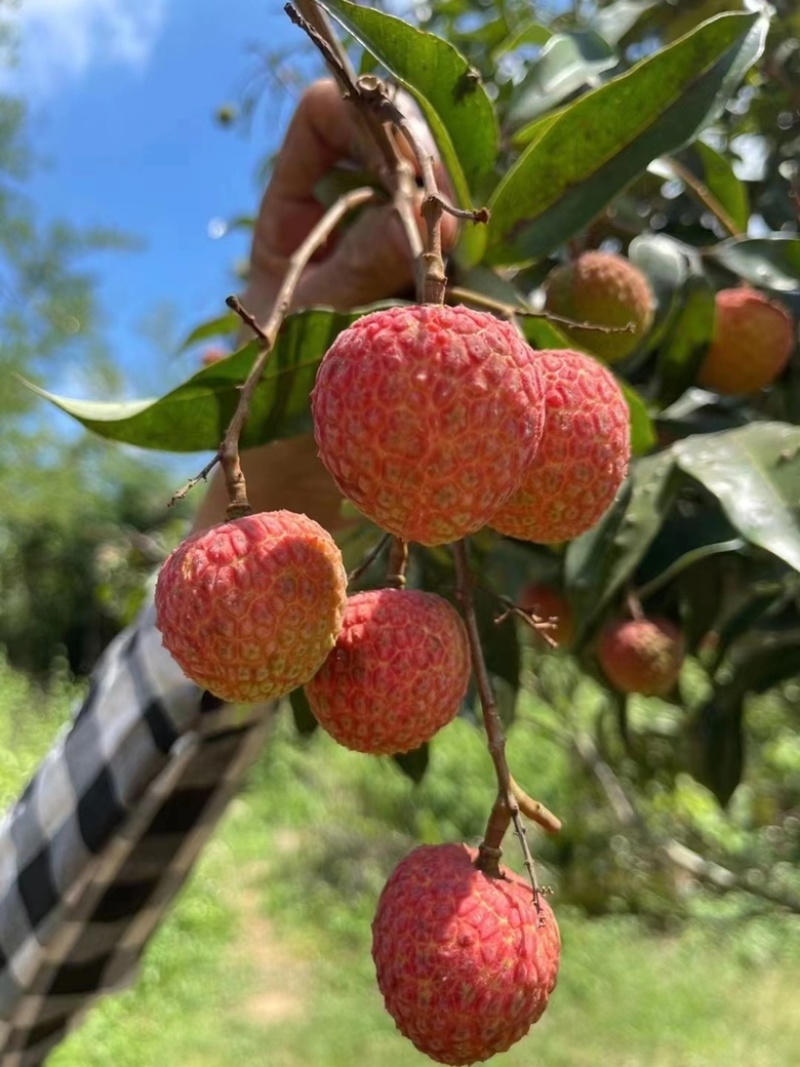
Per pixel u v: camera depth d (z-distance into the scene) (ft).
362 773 3.84
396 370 0.43
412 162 0.68
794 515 0.60
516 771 3.29
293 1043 2.52
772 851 2.05
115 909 0.87
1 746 3.84
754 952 2.75
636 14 0.89
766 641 1.00
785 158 1.01
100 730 0.84
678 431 0.82
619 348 0.73
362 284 0.67
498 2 1.08
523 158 0.62
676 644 0.82
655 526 0.67
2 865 0.88
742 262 0.82
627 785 2.08
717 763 1.02
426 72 0.60
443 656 0.52
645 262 0.81
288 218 0.79
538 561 0.86
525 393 0.44
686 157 0.88
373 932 0.52
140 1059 2.45
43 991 0.87
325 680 0.52
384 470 0.43
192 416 0.62
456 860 0.52
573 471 0.53
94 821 0.82
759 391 0.85
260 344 0.55
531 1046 2.43
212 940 3.07
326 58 0.55
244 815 4.08
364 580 0.79
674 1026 2.47
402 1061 2.45
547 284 0.76
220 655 0.47
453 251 0.65
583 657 0.99
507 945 0.49
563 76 0.78
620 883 2.47
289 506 0.75
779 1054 2.35
